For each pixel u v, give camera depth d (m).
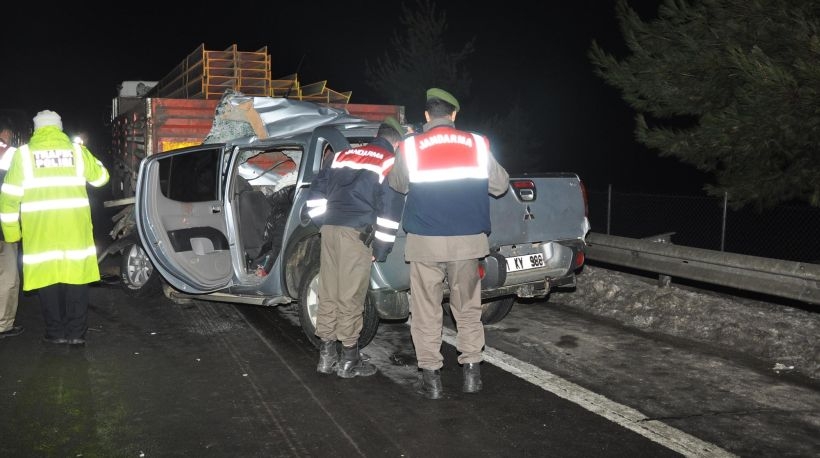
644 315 7.18
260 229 7.80
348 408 5.09
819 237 13.40
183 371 5.86
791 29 8.38
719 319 6.71
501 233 5.87
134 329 7.09
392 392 5.39
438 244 5.14
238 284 6.97
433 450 4.43
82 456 4.37
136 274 8.40
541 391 5.38
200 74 11.73
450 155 5.15
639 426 4.76
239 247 6.98
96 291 8.73
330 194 5.61
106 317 7.55
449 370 5.86
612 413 4.97
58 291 6.49
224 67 11.40
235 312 7.73
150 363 6.05
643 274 9.49
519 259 6.18
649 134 9.87
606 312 7.48
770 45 8.78
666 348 6.39
